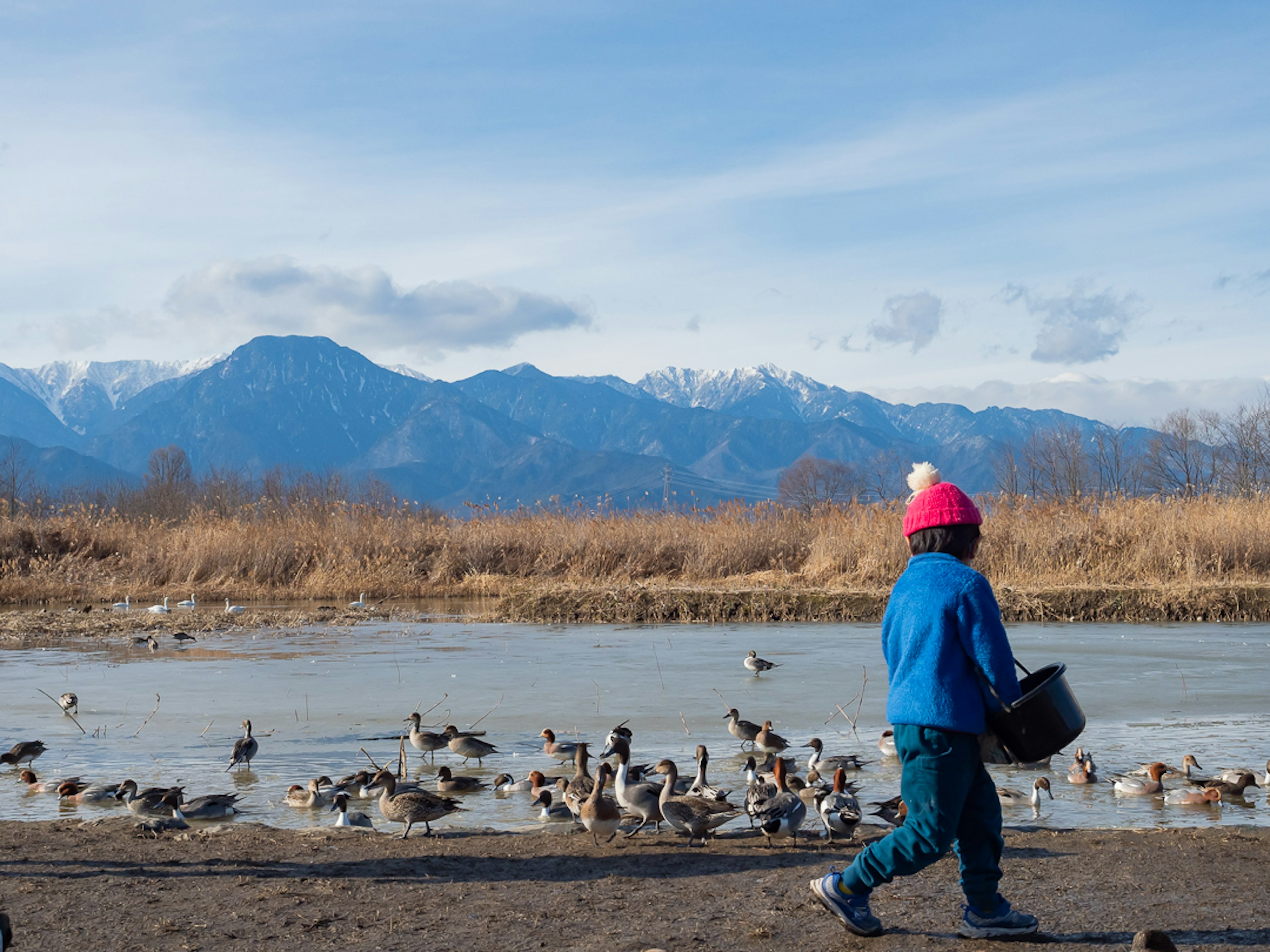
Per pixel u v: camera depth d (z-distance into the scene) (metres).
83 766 13.99
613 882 8.09
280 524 44.62
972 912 6.52
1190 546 33.22
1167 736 15.18
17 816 11.60
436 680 20.88
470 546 42.84
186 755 14.65
